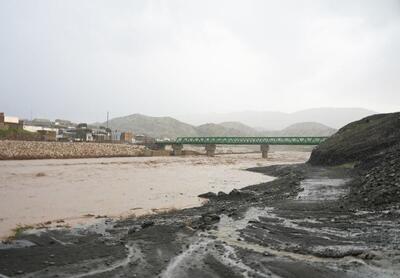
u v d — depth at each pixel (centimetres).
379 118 5803
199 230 1705
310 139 10769
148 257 1288
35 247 1473
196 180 4759
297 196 2791
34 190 3291
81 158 9294
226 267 1152
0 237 1680
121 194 3238
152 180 4550
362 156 4956
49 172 5097
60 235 1734
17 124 12631
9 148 8144
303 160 11194
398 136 4697
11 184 3666
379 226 1574
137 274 1116
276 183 3947
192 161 9556
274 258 1223
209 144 13325
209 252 1326
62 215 2256
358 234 1474
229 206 2527
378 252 1175
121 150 11494
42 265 1209
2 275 1109
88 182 4072
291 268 1110
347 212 1967
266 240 1484
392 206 1923
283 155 15888
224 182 4584
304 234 1549
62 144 9769
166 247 1416
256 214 2081
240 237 1550
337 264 1117
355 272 1035
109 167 6500
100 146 10919
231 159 11238
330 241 1409
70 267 1188
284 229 1669
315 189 3117
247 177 5391
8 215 2198
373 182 2519
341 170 4647
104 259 1271
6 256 1313
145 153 12050
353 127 6022
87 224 2002
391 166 2738
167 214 2306
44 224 1984
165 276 1093
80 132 15050
